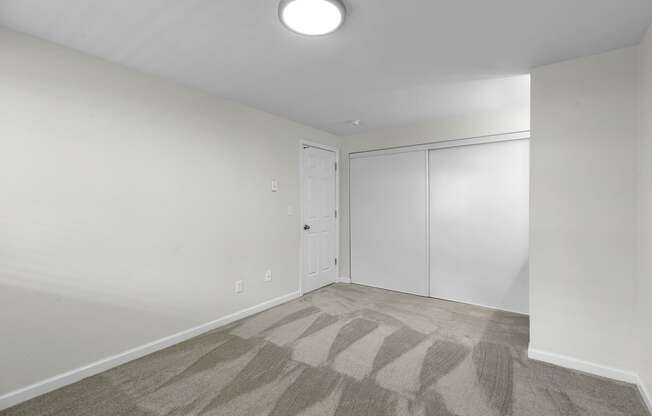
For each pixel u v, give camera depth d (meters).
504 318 3.12
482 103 3.07
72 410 1.75
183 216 2.64
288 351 2.43
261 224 3.36
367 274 4.35
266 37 1.87
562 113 2.17
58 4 1.56
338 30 1.79
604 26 1.75
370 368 2.18
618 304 2.01
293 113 3.43
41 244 1.90
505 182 3.35
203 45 1.97
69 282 2.01
